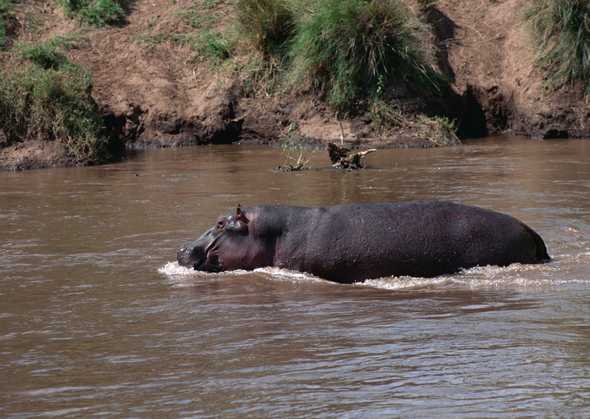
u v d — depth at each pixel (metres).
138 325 24.92
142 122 70.19
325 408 17.83
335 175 52.44
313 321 24.66
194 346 22.66
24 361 21.98
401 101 69.00
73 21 75.81
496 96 73.00
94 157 61.56
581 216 38.12
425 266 30.02
